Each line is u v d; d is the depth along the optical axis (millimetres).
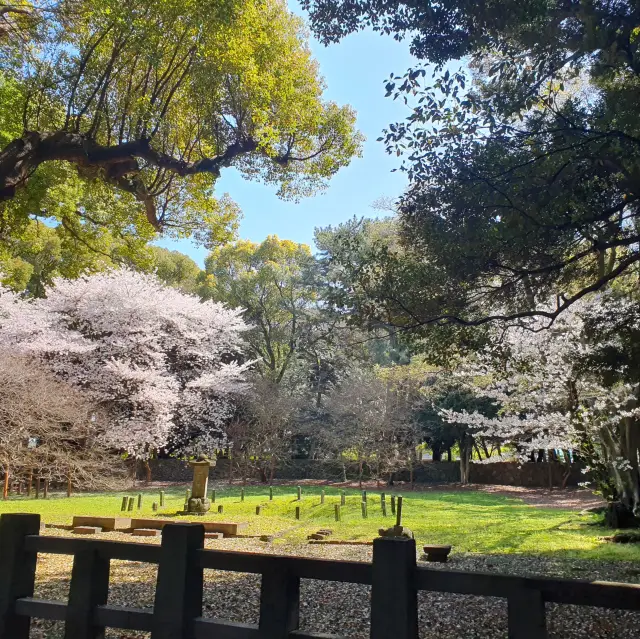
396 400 23469
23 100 8633
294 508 15164
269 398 24859
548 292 7371
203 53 8281
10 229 10414
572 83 7973
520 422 12289
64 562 8492
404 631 1817
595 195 5453
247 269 29719
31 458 10703
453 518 13516
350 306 6477
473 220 5465
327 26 6195
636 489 11539
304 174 11141
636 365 7293
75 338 20156
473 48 5539
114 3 7023
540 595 1738
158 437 21125
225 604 6289
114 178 8922
